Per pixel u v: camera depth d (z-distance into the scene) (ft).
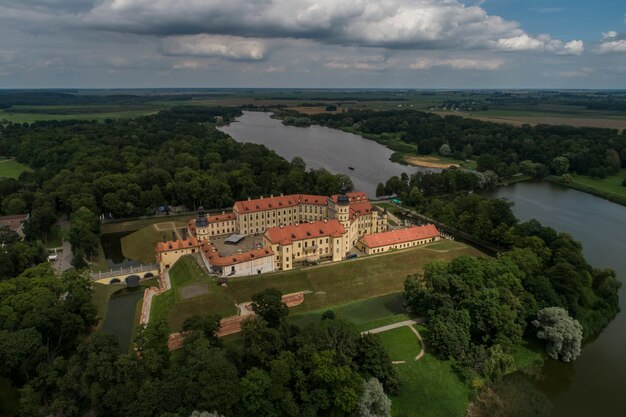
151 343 338.13
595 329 486.38
